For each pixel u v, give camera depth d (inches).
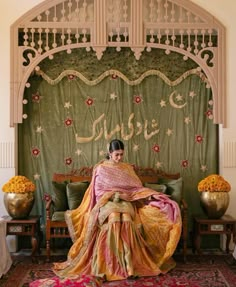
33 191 195.6
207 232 192.5
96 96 214.5
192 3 205.3
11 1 202.8
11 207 189.2
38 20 204.5
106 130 214.4
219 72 207.8
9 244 204.7
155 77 214.5
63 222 188.5
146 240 177.3
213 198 191.5
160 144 215.2
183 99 215.0
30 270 177.2
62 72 212.4
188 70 213.9
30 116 213.2
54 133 213.9
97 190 185.6
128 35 206.2
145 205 186.5
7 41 203.2
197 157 215.3
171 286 156.9
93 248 172.6
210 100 214.5
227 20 207.0
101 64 213.2
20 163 213.0
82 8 208.8
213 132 215.0
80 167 213.9
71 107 214.1
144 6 209.8
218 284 159.8
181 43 207.0
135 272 164.1
